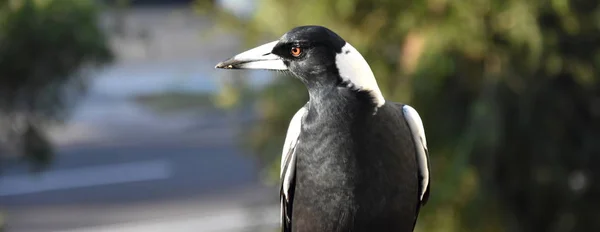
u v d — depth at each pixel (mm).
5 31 11508
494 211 10797
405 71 10297
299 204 6352
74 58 12070
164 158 24562
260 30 11312
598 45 10469
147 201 20641
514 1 9820
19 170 22281
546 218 11273
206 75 33094
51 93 12422
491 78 10250
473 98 10617
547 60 10242
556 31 10258
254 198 20344
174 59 36938
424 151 6375
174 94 31266
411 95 10445
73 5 11867
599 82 10688
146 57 37625
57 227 18547
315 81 6188
